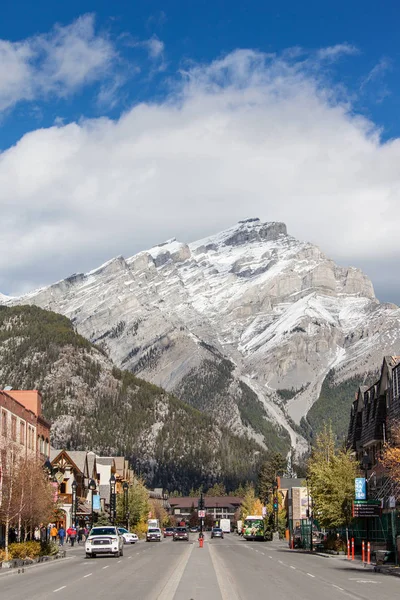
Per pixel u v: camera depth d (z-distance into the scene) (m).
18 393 87.81
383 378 77.50
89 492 129.38
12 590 32.41
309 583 36.75
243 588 33.31
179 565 50.47
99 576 40.41
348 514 73.25
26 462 63.38
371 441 79.25
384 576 42.75
